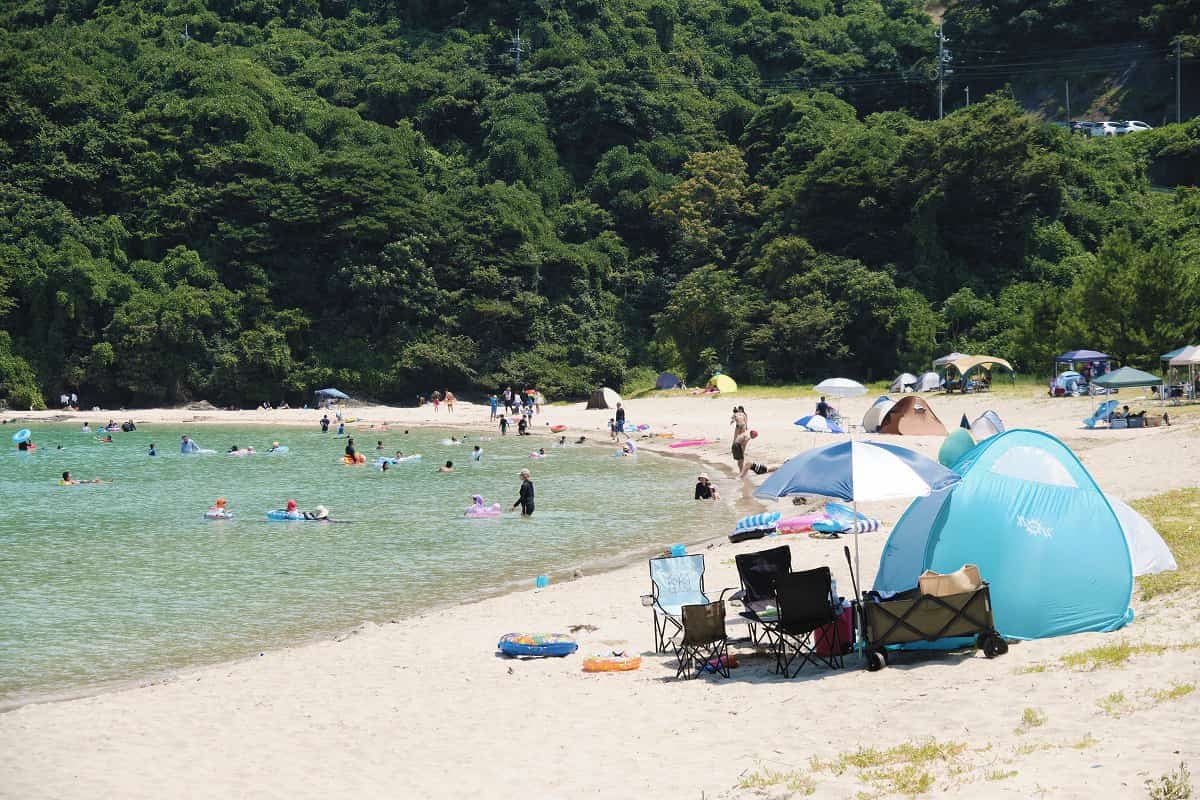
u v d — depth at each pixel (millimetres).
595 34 158375
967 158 105125
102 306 109938
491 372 112812
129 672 19219
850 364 102500
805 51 159375
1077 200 109250
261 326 111125
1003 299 99812
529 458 59906
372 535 34000
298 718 15352
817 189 112312
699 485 40969
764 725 13148
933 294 103625
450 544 32125
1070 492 16609
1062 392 64062
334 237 115625
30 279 108500
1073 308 74812
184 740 14570
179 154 124125
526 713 14805
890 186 110750
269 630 22109
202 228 118625
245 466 56844
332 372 111000
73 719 15875
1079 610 15914
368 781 12375
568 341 116500
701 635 16016
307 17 171375
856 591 16656
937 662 15164
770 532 30016
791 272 108562
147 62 140375
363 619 22922
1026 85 146625
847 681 14750
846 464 16344
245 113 126500
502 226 118688
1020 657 14812
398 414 98750
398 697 16188
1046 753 10703
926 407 54812
